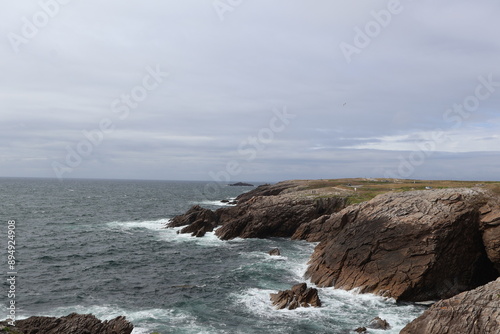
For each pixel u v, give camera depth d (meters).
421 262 34.00
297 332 26.34
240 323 27.62
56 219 82.81
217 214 77.56
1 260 44.28
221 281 38.53
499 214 35.72
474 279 36.28
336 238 42.72
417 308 31.38
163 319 28.00
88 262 45.47
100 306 30.56
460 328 20.88
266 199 75.62
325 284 37.00
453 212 37.03
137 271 42.31
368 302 32.31
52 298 32.06
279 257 49.69
